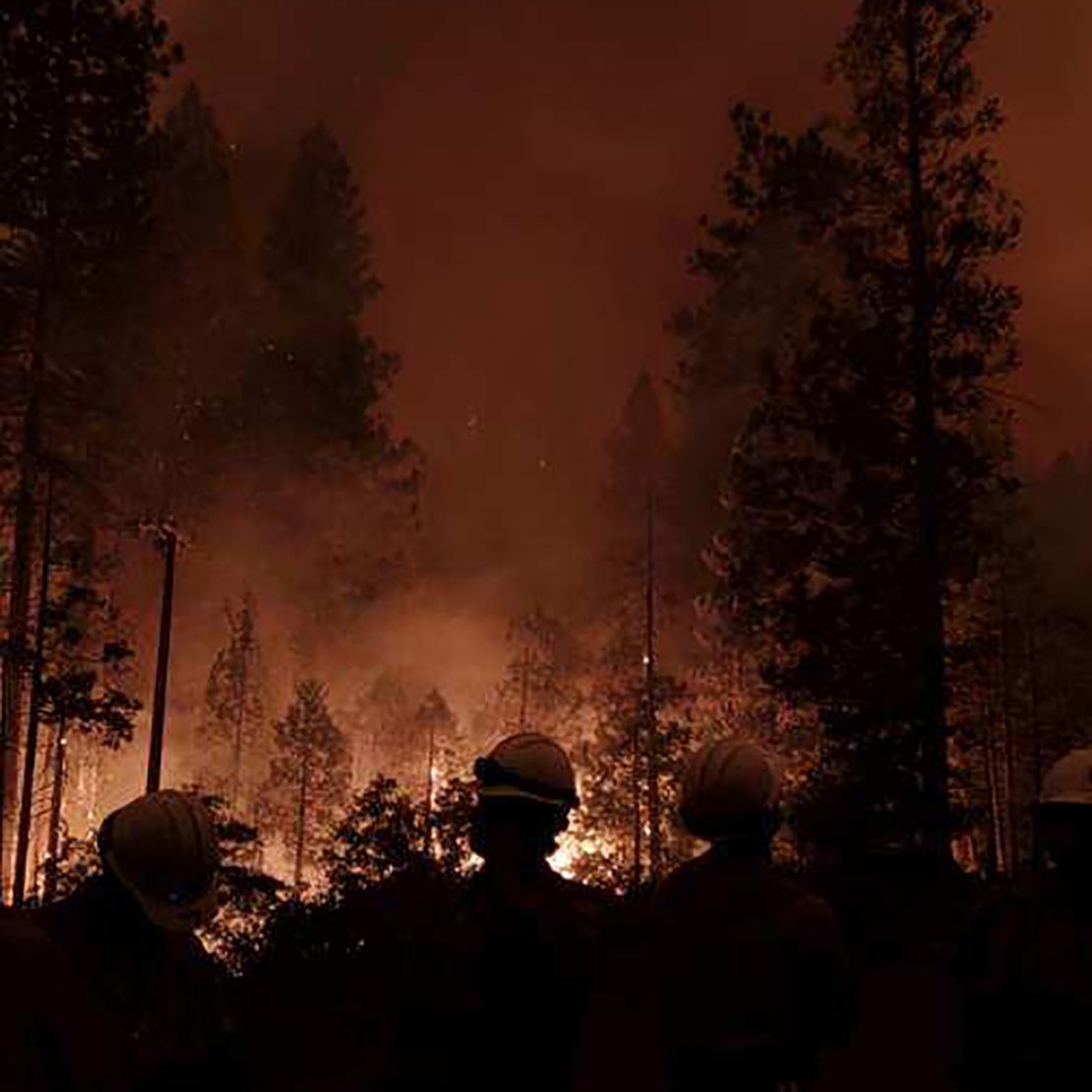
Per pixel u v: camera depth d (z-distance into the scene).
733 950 4.16
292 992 13.06
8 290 33.41
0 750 31.00
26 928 3.13
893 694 26.30
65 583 36.09
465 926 3.80
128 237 35.25
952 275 27.12
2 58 33.97
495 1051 3.67
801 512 29.12
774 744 40.81
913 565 27.05
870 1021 12.63
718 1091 4.11
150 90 35.69
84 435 36.75
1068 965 3.69
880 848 24.97
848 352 27.06
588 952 3.76
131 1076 3.24
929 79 27.98
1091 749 3.95
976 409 27.27
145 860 3.30
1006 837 50.19
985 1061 3.78
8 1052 2.97
